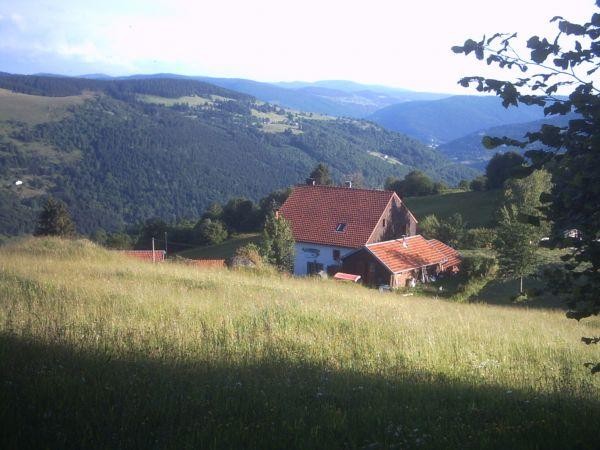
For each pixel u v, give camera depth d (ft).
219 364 25.31
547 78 15.52
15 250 72.08
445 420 19.33
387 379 25.38
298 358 28.55
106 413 17.62
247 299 47.06
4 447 14.74
